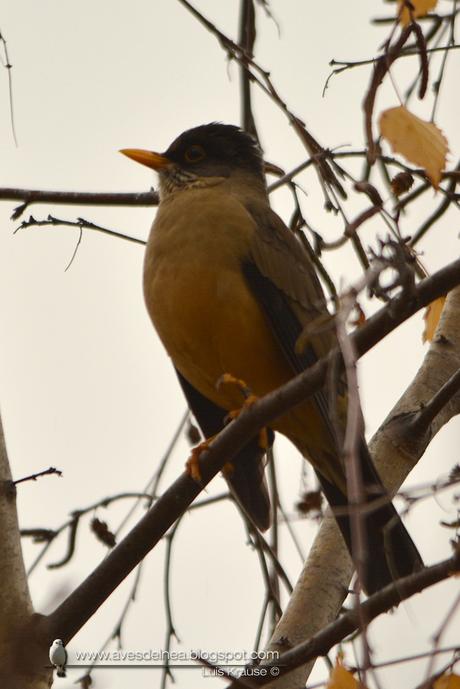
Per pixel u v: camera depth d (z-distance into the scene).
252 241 11.23
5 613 9.28
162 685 9.68
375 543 9.38
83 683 9.46
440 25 10.41
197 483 9.56
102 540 10.90
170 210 11.59
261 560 11.00
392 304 7.96
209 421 12.02
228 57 10.28
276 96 9.48
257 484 11.33
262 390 11.40
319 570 10.41
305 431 11.00
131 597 10.63
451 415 11.44
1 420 9.98
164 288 11.19
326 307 11.10
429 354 11.61
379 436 11.03
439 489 6.77
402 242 7.16
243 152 12.64
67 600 9.40
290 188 11.26
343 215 8.96
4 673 9.02
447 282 7.91
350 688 7.05
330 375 6.74
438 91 9.62
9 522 9.56
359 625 5.87
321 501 10.27
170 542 10.88
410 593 7.66
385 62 7.49
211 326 11.09
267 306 11.12
